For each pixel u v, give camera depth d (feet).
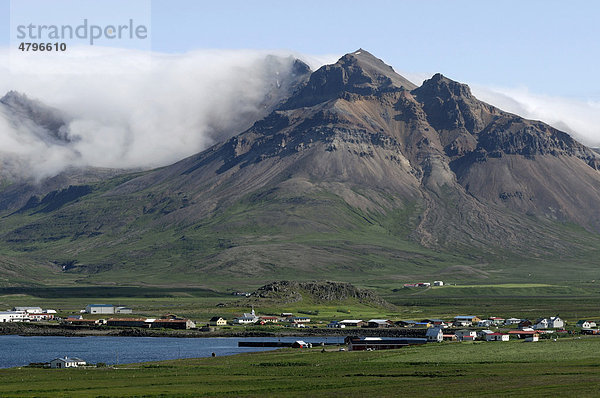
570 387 612.29
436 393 613.11
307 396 620.90
